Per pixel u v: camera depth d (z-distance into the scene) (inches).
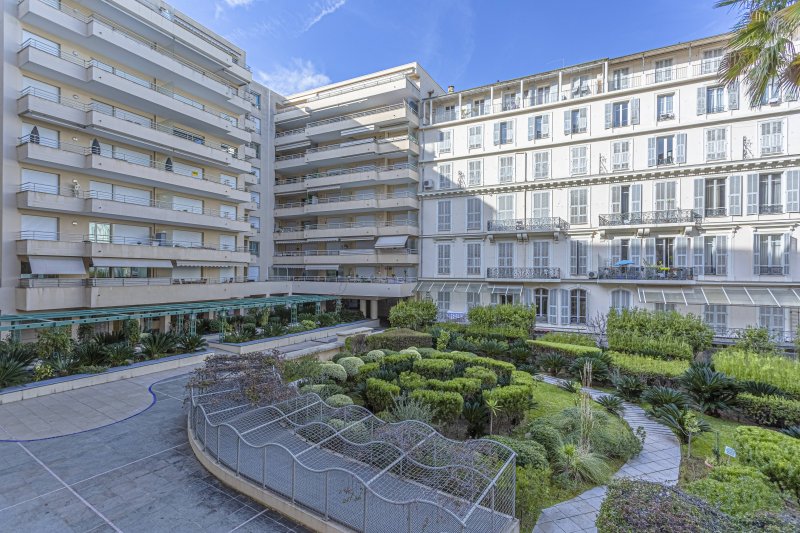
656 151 1030.4
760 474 291.7
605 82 1079.6
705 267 973.8
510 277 1181.1
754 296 908.6
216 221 1189.1
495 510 260.2
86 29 895.1
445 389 461.1
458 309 1263.5
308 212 1469.0
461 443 312.0
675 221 984.9
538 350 799.7
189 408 442.6
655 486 242.7
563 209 1135.6
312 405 381.1
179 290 1041.5
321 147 1539.1
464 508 254.7
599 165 1088.8
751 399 494.9
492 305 994.7
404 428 325.4
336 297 1326.3
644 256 1037.8
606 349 756.6
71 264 893.8
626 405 557.0
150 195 1079.0
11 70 826.2
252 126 1520.7
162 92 1075.3
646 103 1042.7
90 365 633.6
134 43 965.2
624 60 1074.1
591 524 291.3
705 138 978.1
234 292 1208.2
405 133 1391.5
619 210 1069.8
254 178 1417.3
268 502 299.9
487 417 440.8
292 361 572.4
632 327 773.3
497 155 1234.6
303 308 1385.3
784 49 338.3
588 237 1101.1
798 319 893.2
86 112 900.6
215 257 1187.9
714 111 974.4
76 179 931.3
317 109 1485.0
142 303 955.3
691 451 412.5
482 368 532.7
